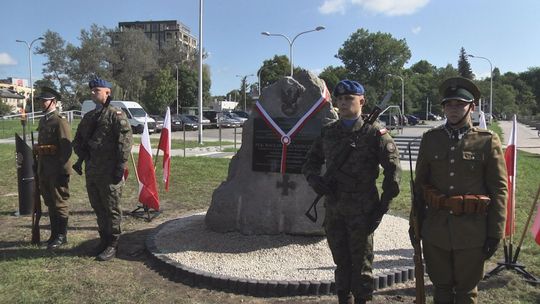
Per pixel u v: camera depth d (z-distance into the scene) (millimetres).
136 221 7195
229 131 37594
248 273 4734
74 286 4555
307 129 5660
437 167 3277
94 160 5285
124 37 78562
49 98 5801
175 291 4504
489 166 3150
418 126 49969
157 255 5273
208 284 4629
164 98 70250
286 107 5781
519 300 4316
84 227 6836
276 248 5398
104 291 4465
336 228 3719
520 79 121000
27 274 4836
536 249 5707
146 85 79625
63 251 5660
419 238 3396
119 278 4812
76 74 75562
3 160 14656
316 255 5195
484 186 3188
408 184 10766
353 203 3596
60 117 5855
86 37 75375
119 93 72250
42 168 5781
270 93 5863
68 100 75062
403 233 6027
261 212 5801
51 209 5875
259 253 5285
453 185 3189
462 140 3203
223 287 4555
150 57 79812
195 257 5199
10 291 4430
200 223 6492
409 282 4719
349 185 3594
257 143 5867
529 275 4809
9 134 28156
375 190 3654
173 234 6035
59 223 5879
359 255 3650
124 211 7758
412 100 93438
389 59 92375
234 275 4684
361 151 3572
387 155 3482
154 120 33469
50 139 5773
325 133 3764
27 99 87688
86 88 74625
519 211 7840
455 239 3156
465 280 3225
